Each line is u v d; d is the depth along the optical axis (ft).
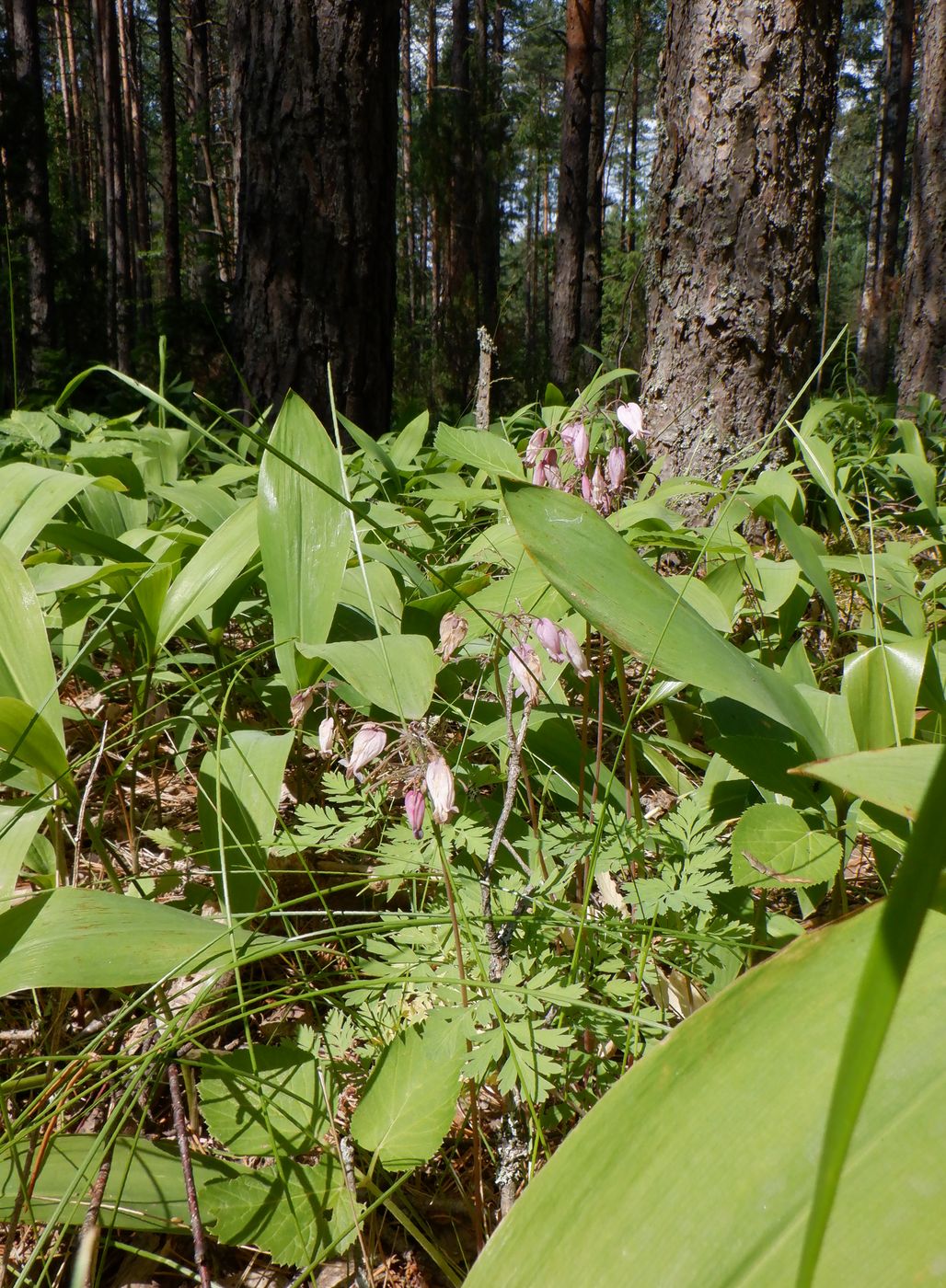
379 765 3.62
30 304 42.11
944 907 2.61
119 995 4.93
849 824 4.60
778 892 5.97
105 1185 3.32
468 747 5.58
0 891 4.35
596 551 4.04
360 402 18.69
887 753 2.97
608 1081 3.89
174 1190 3.48
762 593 7.50
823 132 13.61
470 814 5.11
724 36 13.14
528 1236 2.28
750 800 5.56
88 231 72.38
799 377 14.01
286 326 18.16
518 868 5.22
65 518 8.68
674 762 7.56
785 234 13.44
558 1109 3.75
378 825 6.29
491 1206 3.99
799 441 7.70
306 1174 3.50
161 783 7.66
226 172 73.41
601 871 4.42
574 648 4.07
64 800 4.96
